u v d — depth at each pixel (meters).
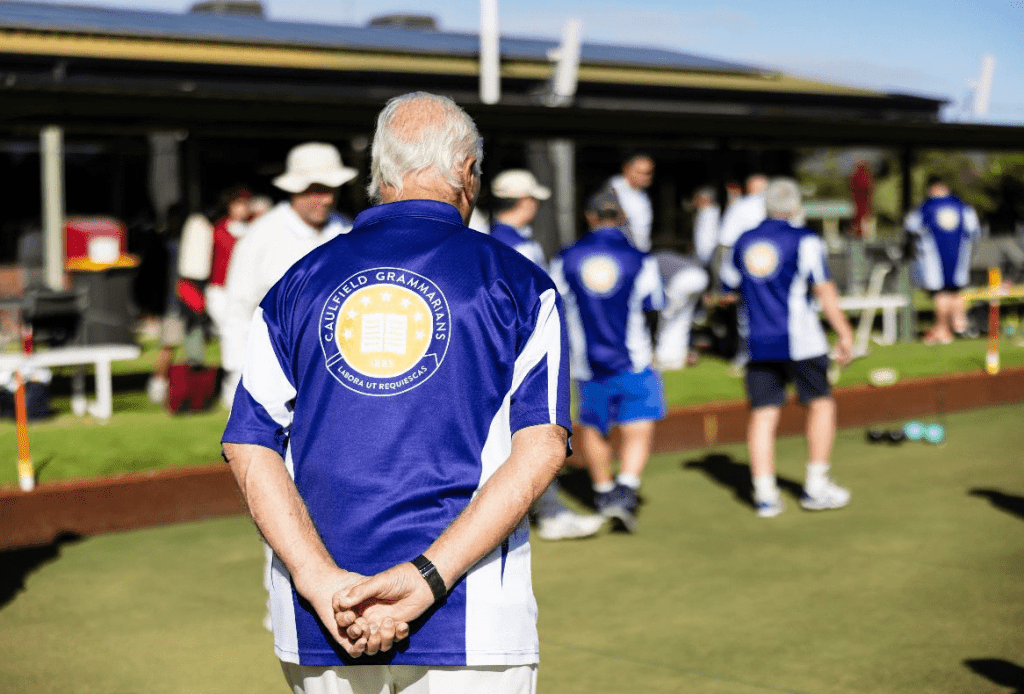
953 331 13.57
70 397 9.94
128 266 10.10
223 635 4.83
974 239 13.10
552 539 6.36
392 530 2.05
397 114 2.24
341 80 16.72
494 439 2.09
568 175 13.22
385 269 2.11
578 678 4.23
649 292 6.29
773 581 5.47
